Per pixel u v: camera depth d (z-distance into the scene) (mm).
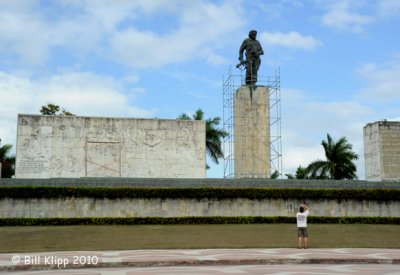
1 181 36906
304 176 70625
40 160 44938
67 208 35938
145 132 47188
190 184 39188
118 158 46344
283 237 30078
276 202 38031
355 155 65375
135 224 35281
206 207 37344
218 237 29719
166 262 20438
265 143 46250
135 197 36750
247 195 37688
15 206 35250
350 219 37281
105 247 26250
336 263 21562
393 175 47812
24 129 44969
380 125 48406
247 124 46250
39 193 35625
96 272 18141
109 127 46562
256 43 48250
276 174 51719
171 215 36938
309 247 26891
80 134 45969
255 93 46656
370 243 28719
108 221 35188
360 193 38750
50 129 45469
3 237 29281
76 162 45562
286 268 19312
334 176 65438
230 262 20875
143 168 46688
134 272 17969
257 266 20172
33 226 33812
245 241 28547
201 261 20672
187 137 47875
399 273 17641
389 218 37750
